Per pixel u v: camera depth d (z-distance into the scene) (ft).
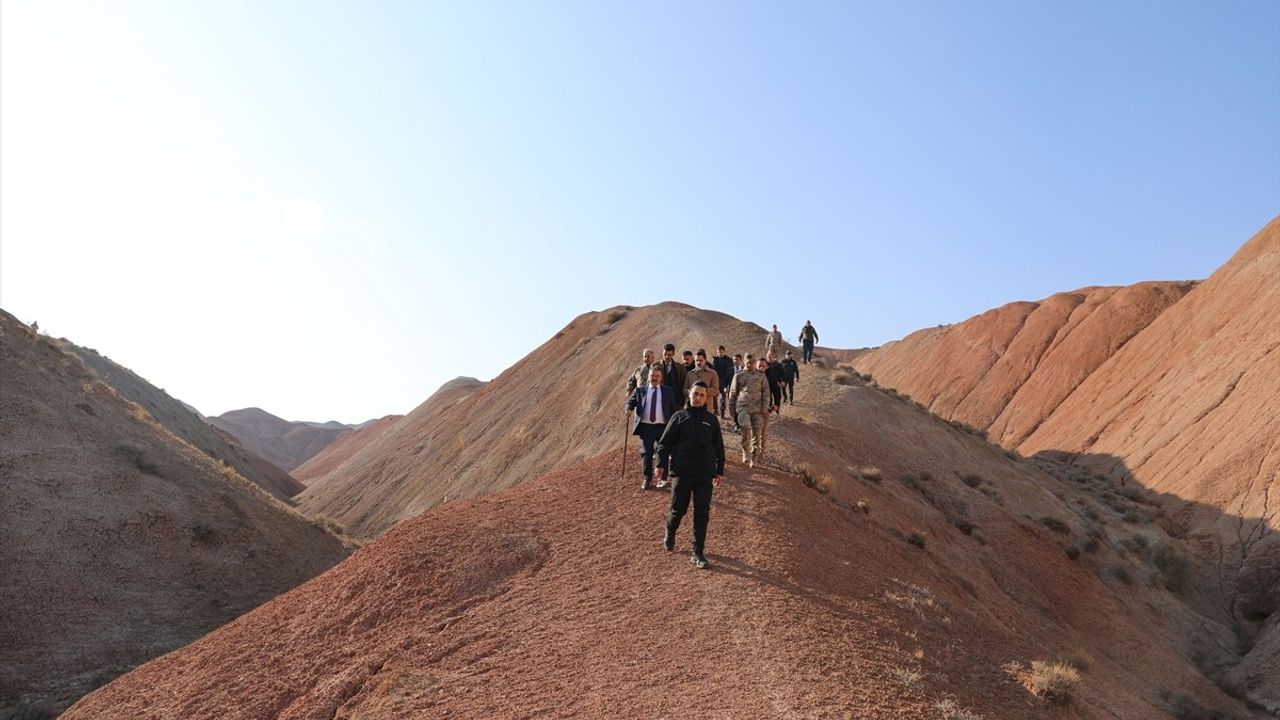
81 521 91.30
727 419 70.90
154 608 86.94
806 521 42.65
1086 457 193.06
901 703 24.49
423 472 192.34
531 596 34.35
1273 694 74.49
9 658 73.56
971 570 58.85
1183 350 206.69
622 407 133.08
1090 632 68.23
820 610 30.96
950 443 102.47
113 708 35.01
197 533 100.27
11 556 82.64
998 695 28.71
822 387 100.89
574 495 46.93
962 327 343.46
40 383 110.22
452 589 36.24
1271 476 127.75
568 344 201.05
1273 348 162.61
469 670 28.86
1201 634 87.86
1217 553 119.03
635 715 23.59
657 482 46.60
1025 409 263.90
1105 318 273.33
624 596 32.73
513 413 181.37
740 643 27.68
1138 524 121.70
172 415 210.59
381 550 41.63
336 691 30.17
